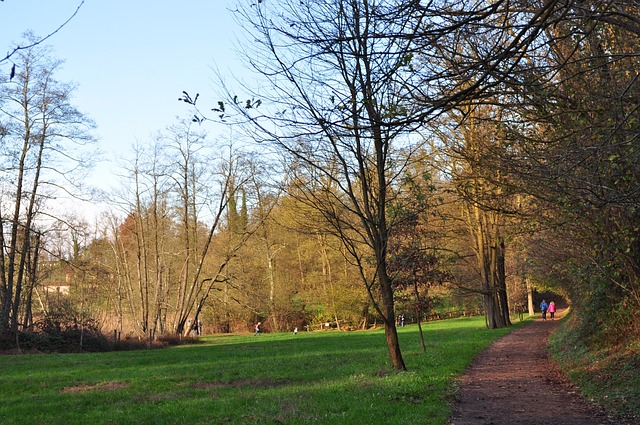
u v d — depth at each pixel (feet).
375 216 50.52
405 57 21.30
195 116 24.08
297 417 32.04
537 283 145.18
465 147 37.65
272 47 33.91
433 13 20.70
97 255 166.71
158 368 67.67
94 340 112.37
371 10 21.99
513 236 43.29
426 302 69.87
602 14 19.79
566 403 36.11
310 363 66.85
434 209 69.97
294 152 37.93
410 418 30.25
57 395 47.09
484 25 20.54
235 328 202.59
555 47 28.86
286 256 196.75
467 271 133.18
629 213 35.45
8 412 39.75
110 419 35.70
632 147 27.96
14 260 119.34
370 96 25.31
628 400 33.94
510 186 34.60
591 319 64.13
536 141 30.40
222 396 43.37
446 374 48.47
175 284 179.73
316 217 53.57
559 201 34.42
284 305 193.57
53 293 131.23
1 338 104.32
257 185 155.74
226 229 183.52
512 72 21.86
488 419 31.32
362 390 40.57
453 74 21.94
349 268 184.03
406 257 58.34
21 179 111.86
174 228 173.47
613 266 52.75
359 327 194.39
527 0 23.49
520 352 71.97
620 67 28.89
